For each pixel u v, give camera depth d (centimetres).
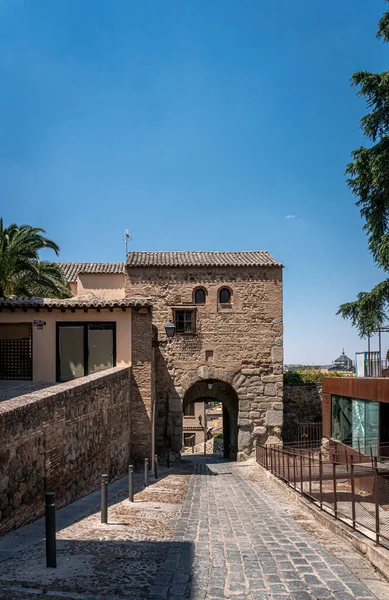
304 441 2625
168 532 856
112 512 1020
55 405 998
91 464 1270
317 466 1612
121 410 1719
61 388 1088
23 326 2050
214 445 4003
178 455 2445
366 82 2011
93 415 1295
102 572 608
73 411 1118
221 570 646
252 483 1686
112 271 2998
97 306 1942
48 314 1981
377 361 1753
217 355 2516
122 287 2955
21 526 827
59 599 512
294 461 1403
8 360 1989
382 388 1493
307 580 611
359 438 1712
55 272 2517
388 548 679
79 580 575
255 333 2534
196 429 4925
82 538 775
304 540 819
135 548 729
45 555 668
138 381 1961
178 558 686
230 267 2547
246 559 698
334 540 822
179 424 2469
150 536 816
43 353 1966
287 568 657
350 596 559
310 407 2759
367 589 581
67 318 1980
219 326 2530
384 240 1938
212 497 1345
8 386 1670
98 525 881
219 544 785
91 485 1269
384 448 1512
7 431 779
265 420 2508
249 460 2452
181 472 1973
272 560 693
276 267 2561
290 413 2734
